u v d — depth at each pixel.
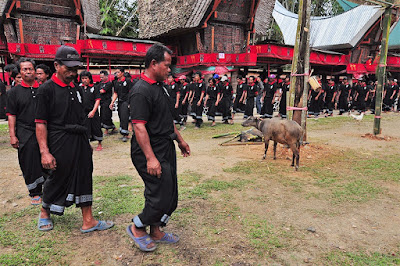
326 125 11.61
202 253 2.86
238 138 8.52
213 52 17.47
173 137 2.77
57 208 3.08
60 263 2.69
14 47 13.93
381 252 2.92
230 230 3.32
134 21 29.80
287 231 3.31
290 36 27.53
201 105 10.52
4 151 7.11
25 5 14.66
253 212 3.80
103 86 8.86
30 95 3.91
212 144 8.02
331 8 30.53
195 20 16.59
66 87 3.04
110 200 4.12
